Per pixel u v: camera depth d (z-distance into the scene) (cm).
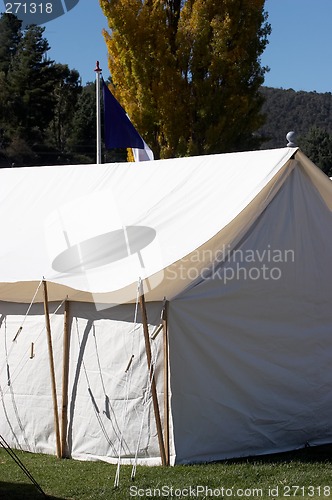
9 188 1252
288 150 982
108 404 895
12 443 988
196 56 2172
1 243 1093
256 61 2245
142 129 2212
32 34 5084
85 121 5647
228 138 2214
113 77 2281
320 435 955
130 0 2155
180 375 859
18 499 746
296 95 10062
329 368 970
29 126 5162
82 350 926
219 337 888
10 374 995
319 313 973
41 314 977
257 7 2180
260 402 908
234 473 810
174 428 851
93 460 898
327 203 1045
